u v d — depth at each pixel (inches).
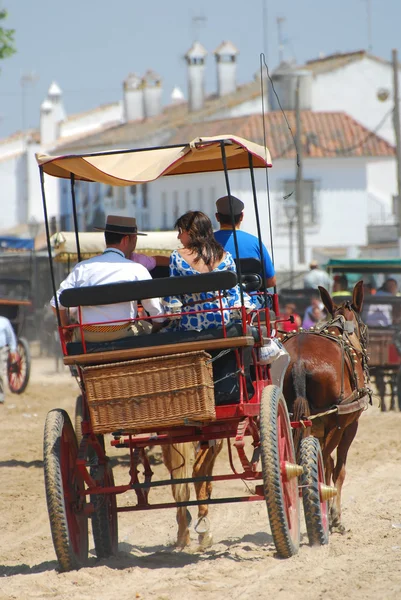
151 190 6077.8
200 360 699.4
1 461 1401.3
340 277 2159.2
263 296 856.9
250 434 800.3
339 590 673.0
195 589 698.2
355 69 6343.5
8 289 3282.5
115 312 751.7
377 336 1924.2
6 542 943.0
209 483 884.0
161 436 776.3
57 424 754.8
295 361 893.2
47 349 3464.6
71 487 767.1
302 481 797.2
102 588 706.8
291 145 5334.6
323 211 5447.8
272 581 706.2
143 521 1024.9
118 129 6683.1
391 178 6427.2
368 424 1717.5
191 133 5674.2
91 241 1445.6
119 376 708.0
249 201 5270.7
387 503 1037.2
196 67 6274.6
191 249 771.4
